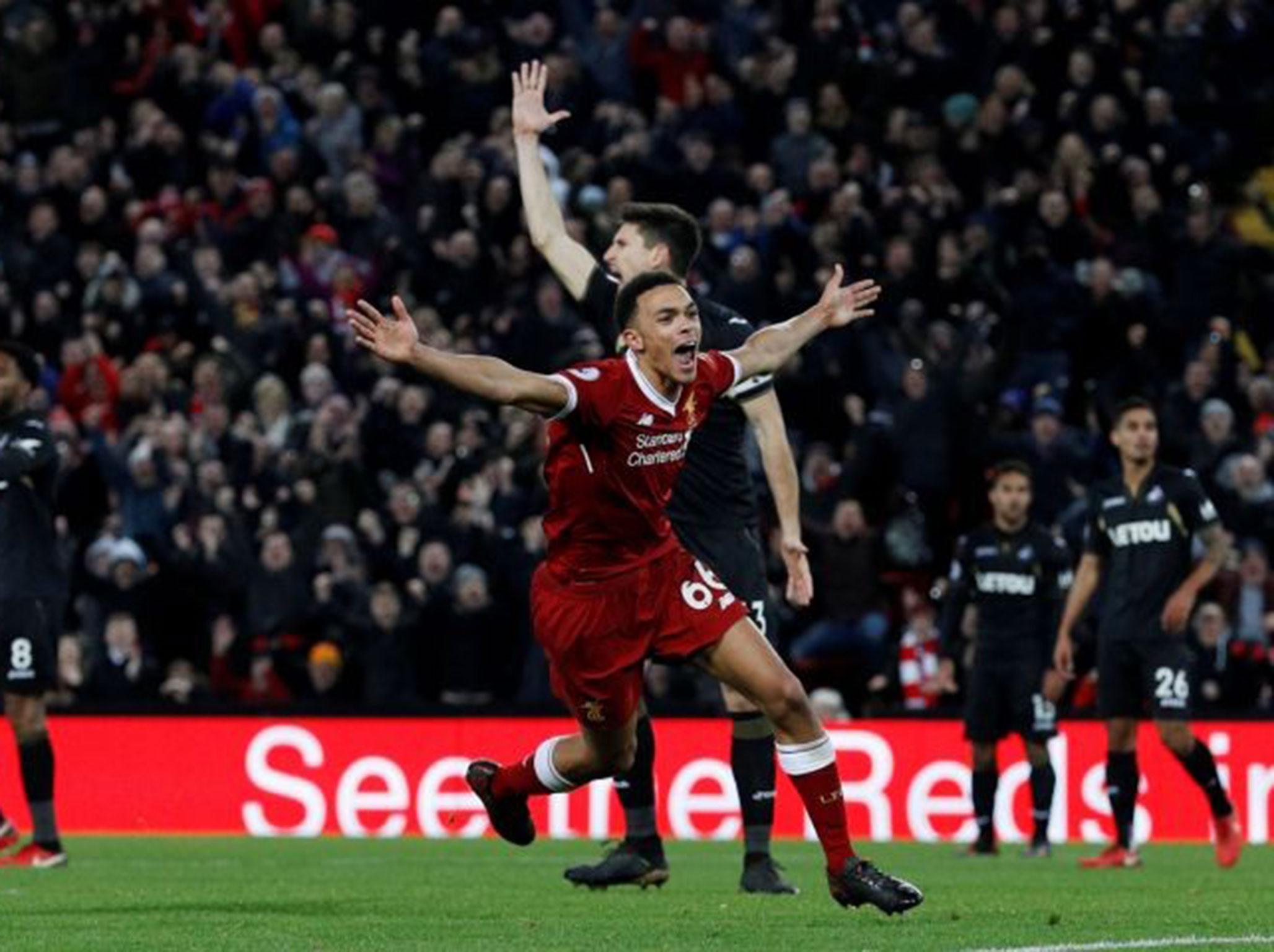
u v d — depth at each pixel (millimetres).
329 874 18688
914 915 13562
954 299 32344
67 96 38062
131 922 13234
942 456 29625
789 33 37312
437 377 11305
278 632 28156
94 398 31938
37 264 34656
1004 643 22781
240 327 32969
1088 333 32062
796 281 32656
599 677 12523
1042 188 34406
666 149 34469
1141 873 19531
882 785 25594
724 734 25594
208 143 36219
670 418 12078
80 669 27688
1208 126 36750
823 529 28750
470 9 38250
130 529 30047
